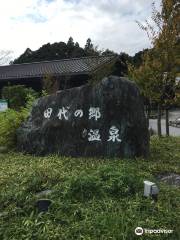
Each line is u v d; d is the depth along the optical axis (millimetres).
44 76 12906
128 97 4547
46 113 4938
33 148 4957
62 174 3656
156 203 2951
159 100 7316
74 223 2664
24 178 3590
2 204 3082
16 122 5273
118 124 4516
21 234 2592
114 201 2947
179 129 14625
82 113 4664
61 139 4758
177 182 3877
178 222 2744
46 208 2893
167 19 7043
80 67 14602
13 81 16094
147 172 3932
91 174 3371
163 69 7035
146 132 4676
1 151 5102
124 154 4488
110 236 2492
